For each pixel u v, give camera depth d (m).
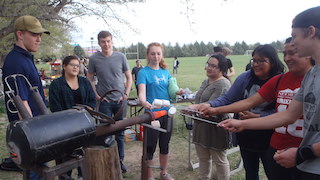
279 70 2.18
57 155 1.30
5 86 2.17
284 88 1.85
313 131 1.36
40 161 1.24
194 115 2.67
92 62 3.56
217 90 2.67
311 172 1.37
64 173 1.44
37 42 2.28
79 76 2.97
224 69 2.73
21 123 1.21
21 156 1.22
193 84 13.76
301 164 1.42
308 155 1.33
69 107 2.81
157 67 2.99
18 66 2.14
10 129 1.25
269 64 2.14
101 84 3.55
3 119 6.41
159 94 2.96
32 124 1.22
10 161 3.60
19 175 3.52
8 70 2.14
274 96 1.97
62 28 8.82
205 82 2.91
